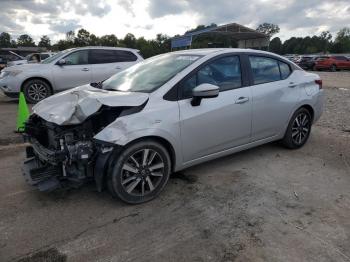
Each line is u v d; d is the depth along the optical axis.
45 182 3.38
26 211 3.45
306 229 3.11
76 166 3.38
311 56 32.78
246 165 4.67
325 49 100.44
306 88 5.21
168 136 3.58
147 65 4.50
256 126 4.54
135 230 3.11
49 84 9.81
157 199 3.69
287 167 4.61
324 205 3.56
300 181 4.16
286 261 2.68
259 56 4.67
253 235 3.02
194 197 3.73
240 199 3.69
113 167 3.34
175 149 3.71
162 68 4.18
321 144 5.65
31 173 3.36
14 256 2.76
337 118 7.66
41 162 3.73
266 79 4.70
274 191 3.88
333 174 4.38
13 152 5.23
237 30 32.00
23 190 3.92
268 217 3.32
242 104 4.26
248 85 4.41
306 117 5.33
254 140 4.64
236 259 2.71
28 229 3.13
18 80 9.40
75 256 2.76
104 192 3.87
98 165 3.28
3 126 6.85
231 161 4.81
